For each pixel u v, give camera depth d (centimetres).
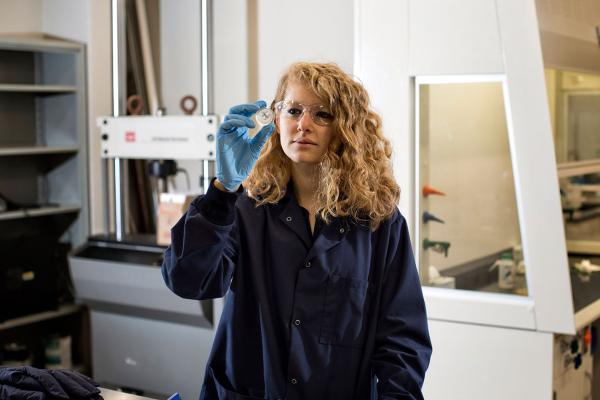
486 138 328
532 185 281
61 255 459
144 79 452
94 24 440
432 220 322
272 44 397
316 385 163
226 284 161
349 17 369
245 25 403
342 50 373
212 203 154
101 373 418
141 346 399
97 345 418
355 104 161
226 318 167
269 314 162
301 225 164
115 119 405
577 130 317
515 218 321
